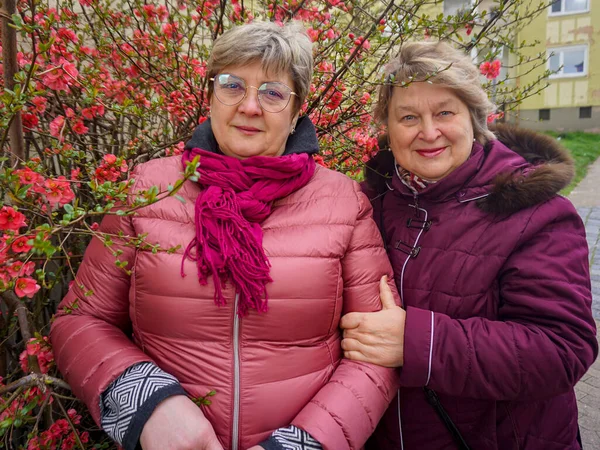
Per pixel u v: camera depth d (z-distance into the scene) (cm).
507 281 131
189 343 121
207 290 120
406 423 144
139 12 219
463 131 139
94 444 181
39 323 201
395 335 129
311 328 125
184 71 222
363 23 257
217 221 121
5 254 116
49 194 129
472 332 125
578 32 1677
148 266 122
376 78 202
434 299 138
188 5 237
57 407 195
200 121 212
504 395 124
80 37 220
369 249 139
